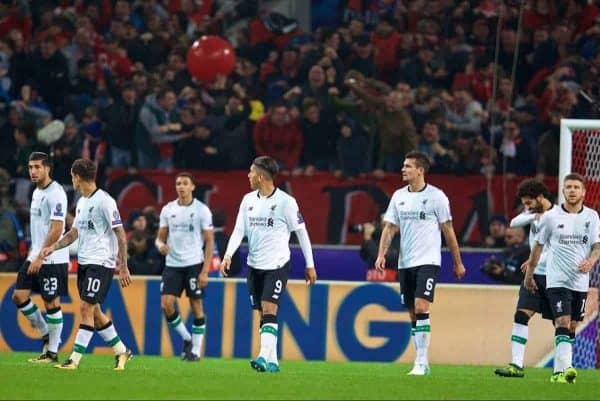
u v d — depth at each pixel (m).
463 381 41.28
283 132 71.62
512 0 79.75
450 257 64.75
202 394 34.66
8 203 67.31
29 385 36.50
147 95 73.06
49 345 47.66
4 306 56.12
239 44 79.12
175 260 52.12
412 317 45.78
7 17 79.88
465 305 55.75
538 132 74.25
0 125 72.88
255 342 55.97
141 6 81.38
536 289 45.44
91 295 42.53
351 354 55.59
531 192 45.91
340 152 71.50
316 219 69.75
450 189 70.88
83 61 76.56
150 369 44.81
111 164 72.44
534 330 55.28
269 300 43.44
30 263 46.66
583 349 54.50
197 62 66.12
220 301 56.16
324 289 55.88
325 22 83.69
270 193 43.88
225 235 62.75
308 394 35.09
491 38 79.12
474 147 72.00
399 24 81.12
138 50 78.31
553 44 78.50
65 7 80.62
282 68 77.19
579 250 42.69
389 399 34.00
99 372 41.75
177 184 52.06
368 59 76.94
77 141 71.62
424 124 73.44
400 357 55.53
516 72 78.31
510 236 61.50
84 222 42.72
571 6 80.06
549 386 40.03
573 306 43.34
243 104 72.81
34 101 74.19
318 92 73.06
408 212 44.62
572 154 55.94
